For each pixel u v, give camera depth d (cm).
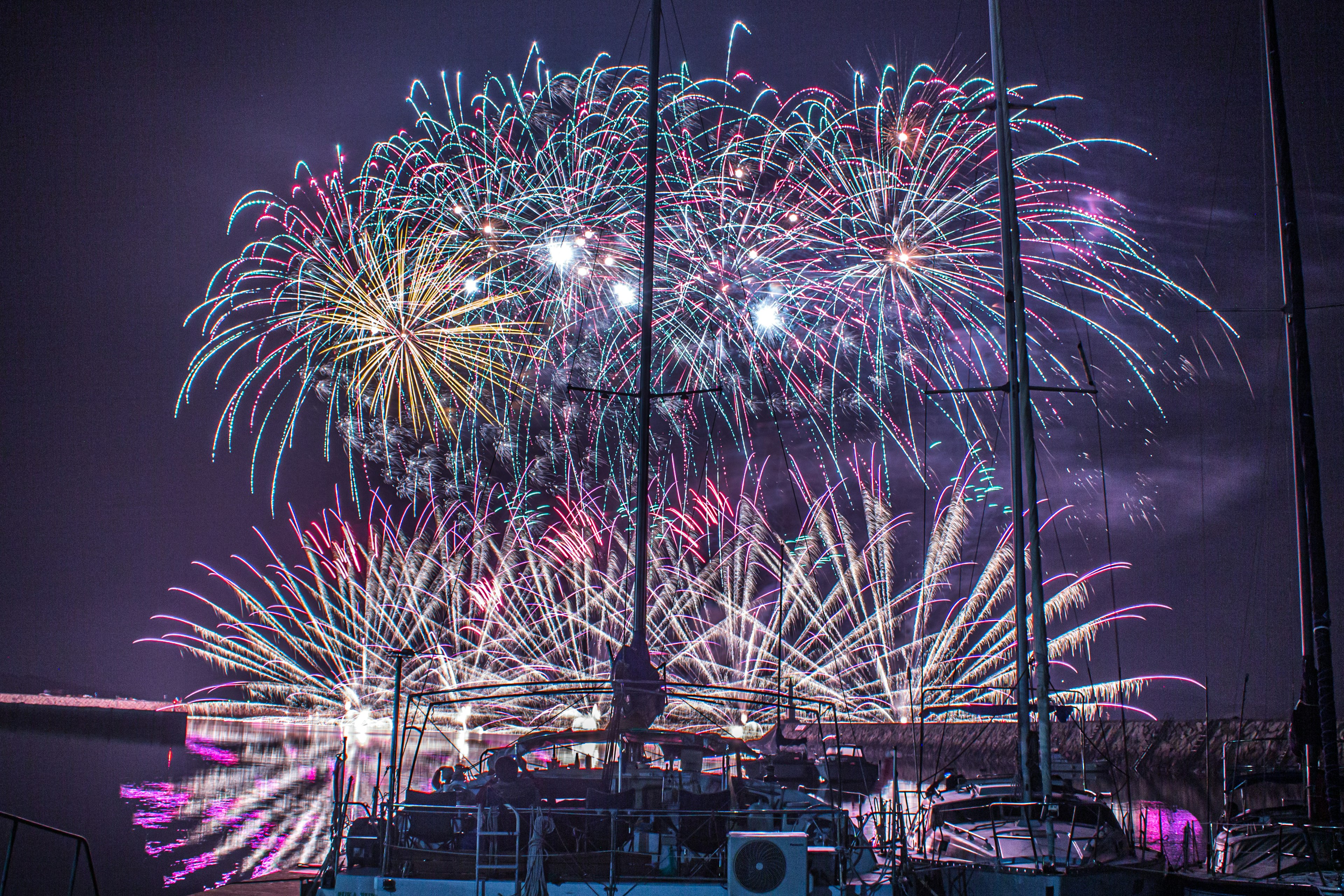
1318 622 1792
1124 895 1367
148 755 6612
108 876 2470
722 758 1510
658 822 1280
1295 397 1928
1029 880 1294
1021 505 1788
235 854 2805
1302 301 1948
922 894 1369
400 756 1339
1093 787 1809
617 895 1194
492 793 1273
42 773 5050
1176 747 3400
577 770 1462
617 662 1536
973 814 1628
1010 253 1880
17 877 2406
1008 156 1912
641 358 1811
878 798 1630
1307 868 1486
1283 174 1977
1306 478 1864
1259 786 2989
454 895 1210
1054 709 1769
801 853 1138
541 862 1173
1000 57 1952
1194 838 1825
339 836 1306
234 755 6612
